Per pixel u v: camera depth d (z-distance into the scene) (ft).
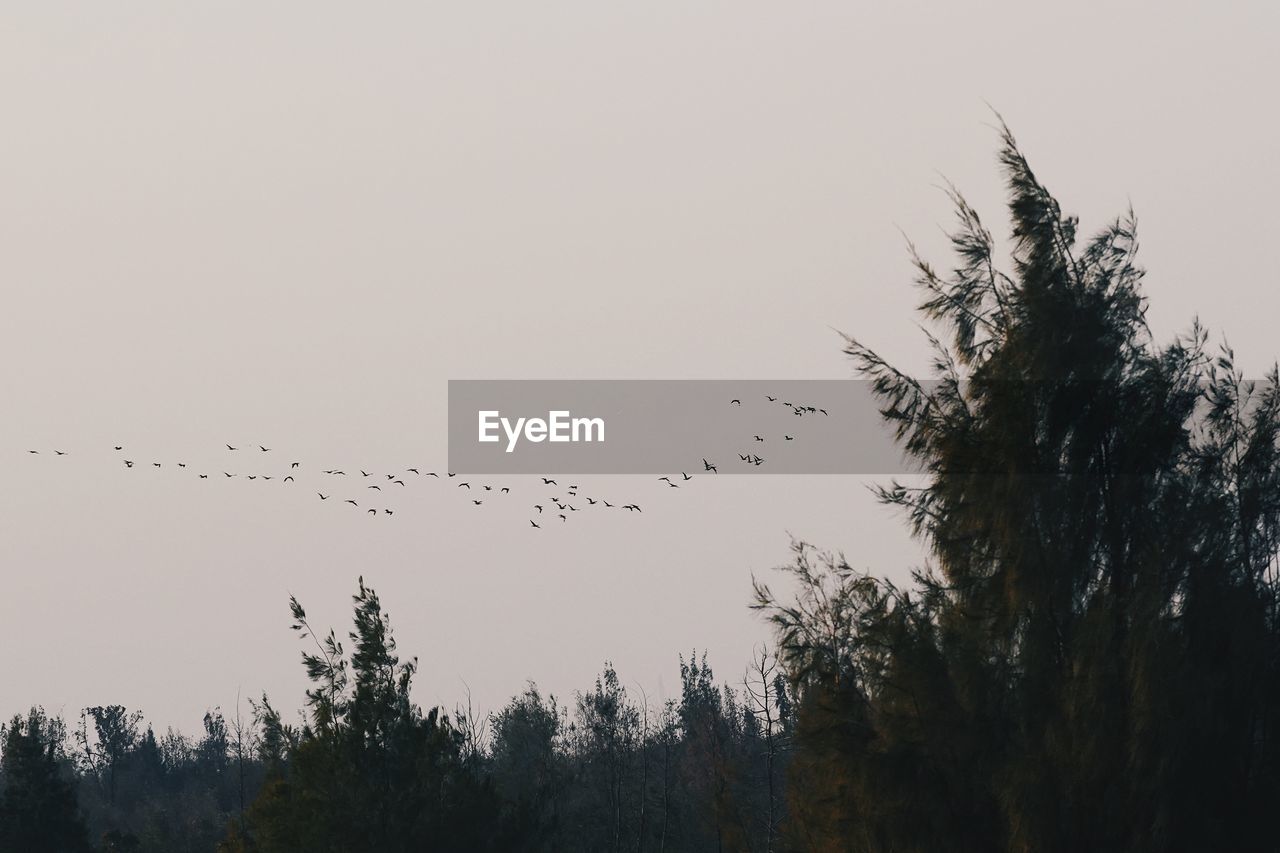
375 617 112.88
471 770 115.24
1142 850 50.52
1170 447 54.85
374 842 107.14
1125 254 57.88
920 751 55.16
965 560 57.06
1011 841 52.75
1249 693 51.47
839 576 60.44
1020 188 58.23
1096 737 51.26
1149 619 51.01
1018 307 57.16
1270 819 50.80
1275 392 56.18
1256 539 54.54
